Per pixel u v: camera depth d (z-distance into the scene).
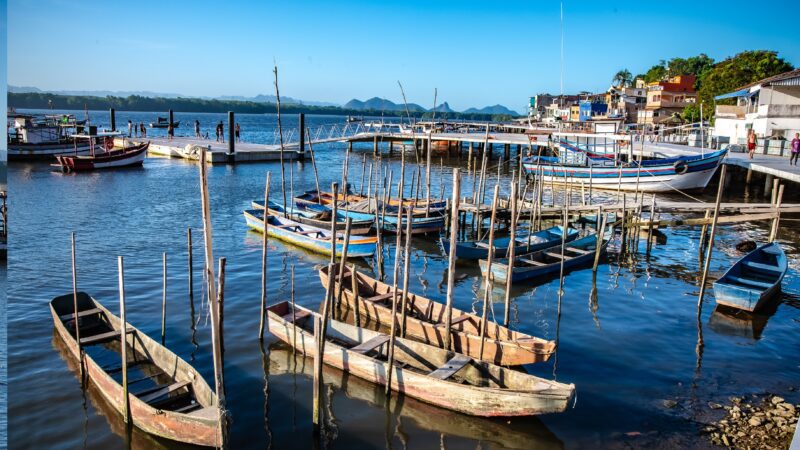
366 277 19.67
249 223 30.61
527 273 22.80
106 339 15.05
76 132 59.81
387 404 13.42
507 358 14.70
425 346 14.70
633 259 26.59
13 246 26.25
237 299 19.92
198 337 16.70
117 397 12.56
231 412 12.95
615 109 94.06
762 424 12.49
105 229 30.12
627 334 17.67
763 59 66.50
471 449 11.83
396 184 49.19
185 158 61.78
